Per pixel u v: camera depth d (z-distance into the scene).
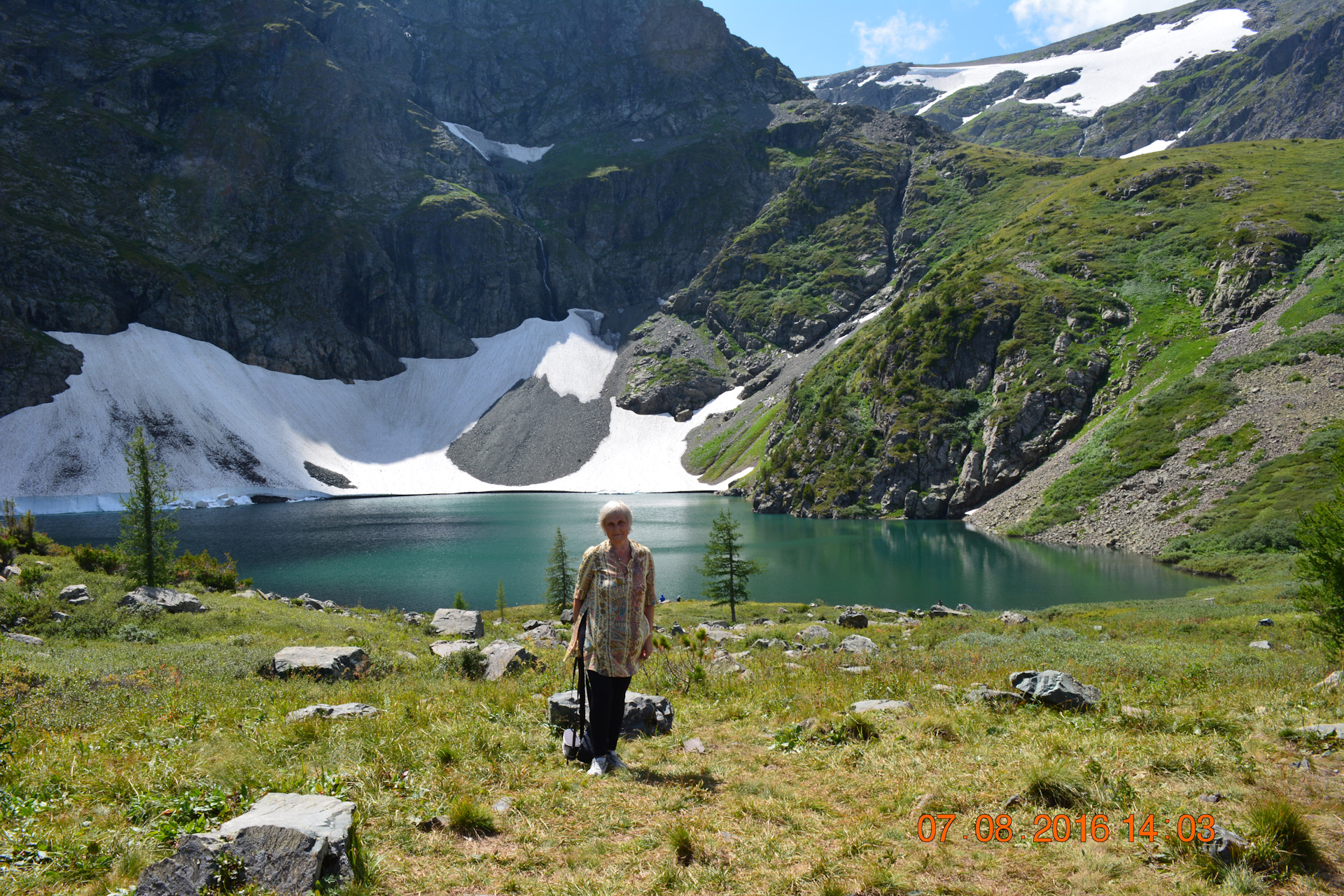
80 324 161.25
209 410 164.75
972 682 11.79
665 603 51.59
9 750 8.07
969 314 114.56
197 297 180.75
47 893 4.49
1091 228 128.12
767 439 152.62
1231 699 9.70
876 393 118.50
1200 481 70.12
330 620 30.59
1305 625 15.87
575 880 4.67
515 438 188.25
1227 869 4.54
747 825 5.60
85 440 144.12
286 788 6.18
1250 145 160.38
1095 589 53.12
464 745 7.66
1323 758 6.72
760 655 18.48
